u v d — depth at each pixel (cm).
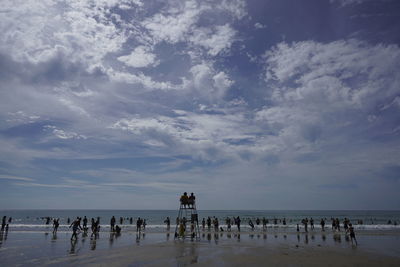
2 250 1945
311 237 3111
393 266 1459
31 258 1612
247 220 8238
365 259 1653
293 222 7719
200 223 6788
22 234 3288
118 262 1493
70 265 1412
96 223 3353
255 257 1669
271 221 7762
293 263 1495
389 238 3078
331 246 2281
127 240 2711
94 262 1491
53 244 2308
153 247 2123
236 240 2716
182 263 1473
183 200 2869
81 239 2777
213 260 1561
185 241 2608
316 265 1454
